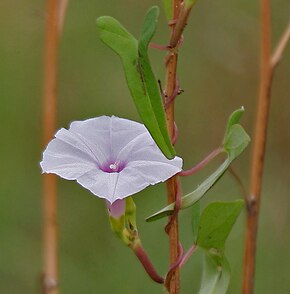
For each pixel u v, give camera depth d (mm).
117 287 826
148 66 508
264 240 842
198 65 944
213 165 919
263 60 671
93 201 896
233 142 531
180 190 535
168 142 514
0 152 923
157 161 526
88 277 839
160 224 835
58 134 535
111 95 939
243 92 933
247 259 659
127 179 521
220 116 934
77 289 836
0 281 854
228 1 930
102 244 869
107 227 882
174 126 537
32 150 928
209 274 553
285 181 899
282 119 929
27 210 894
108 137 537
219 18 931
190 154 930
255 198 661
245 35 924
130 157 532
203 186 533
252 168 667
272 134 930
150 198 863
